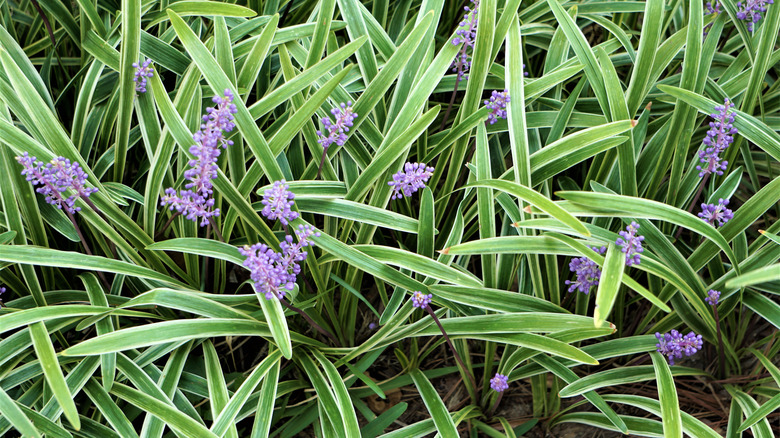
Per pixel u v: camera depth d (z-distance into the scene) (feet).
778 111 3.59
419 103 3.18
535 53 3.77
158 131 3.22
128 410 3.15
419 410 3.37
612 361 3.35
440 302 3.11
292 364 3.30
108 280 3.44
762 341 3.28
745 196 3.64
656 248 3.10
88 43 3.39
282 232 3.26
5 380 3.04
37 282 3.12
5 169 3.10
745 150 3.37
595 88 3.21
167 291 3.03
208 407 3.26
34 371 3.07
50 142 3.09
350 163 3.31
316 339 3.36
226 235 3.23
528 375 3.15
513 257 3.13
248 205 3.09
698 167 3.10
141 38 3.37
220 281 3.39
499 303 3.09
